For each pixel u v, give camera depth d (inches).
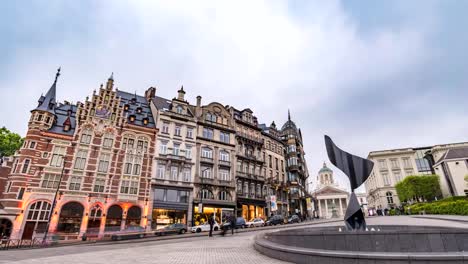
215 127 1636.3
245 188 1624.0
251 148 1814.7
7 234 989.8
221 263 319.0
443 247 254.4
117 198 1187.3
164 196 1294.3
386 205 2176.4
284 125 2488.9
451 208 1040.2
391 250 265.9
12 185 1027.9
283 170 2079.2
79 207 1111.0
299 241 331.9
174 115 1482.5
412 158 2244.1
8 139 1604.3
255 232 899.4
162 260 347.3
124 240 874.1
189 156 1456.7
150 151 1344.7
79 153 1189.1
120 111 1350.9
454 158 1769.2
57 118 1243.2
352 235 286.2
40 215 1038.4
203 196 1406.3
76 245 764.6
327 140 505.4
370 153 2405.3
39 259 372.5
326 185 3636.8
